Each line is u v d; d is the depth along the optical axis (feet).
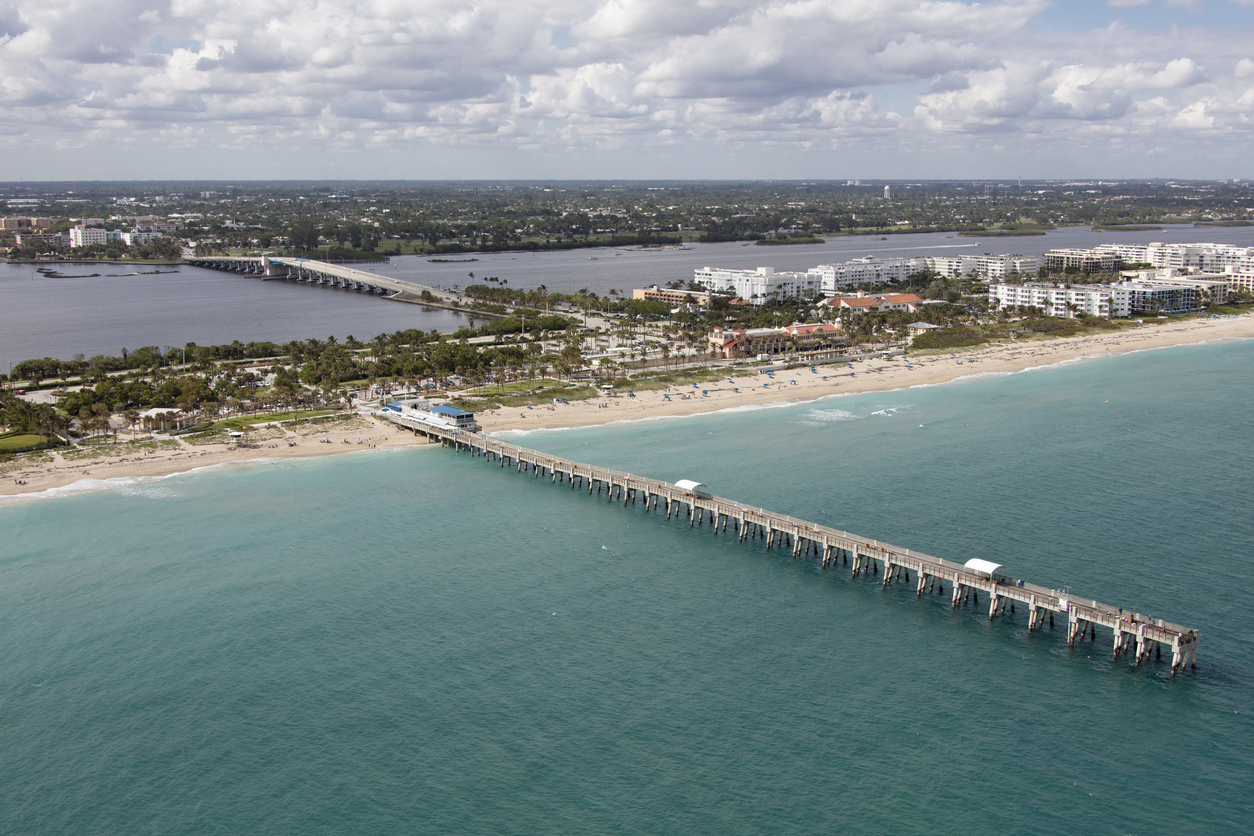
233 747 375.45
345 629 470.39
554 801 340.18
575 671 428.56
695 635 462.60
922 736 376.27
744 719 389.19
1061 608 451.53
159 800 345.51
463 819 331.77
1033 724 383.45
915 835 320.70
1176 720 384.27
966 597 506.89
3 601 501.97
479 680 421.59
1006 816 329.72
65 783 356.18
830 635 461.78
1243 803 334.85
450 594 510.99
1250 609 469.98
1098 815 329.72
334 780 354.54
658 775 353.92
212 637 462.19
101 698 410.11
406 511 646.33
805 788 345.51
